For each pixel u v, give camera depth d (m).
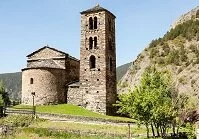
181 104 40.81
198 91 100.00
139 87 44.00
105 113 63.41
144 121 40.91
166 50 139.62
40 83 63.91
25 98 64.44
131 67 145.38
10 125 45.19
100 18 66.88
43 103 63.53
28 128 43.22
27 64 71.12
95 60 66.00
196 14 165.00
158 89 41.84
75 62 72.06
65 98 66.81
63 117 53.47
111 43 69.06
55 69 65.69
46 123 48.50
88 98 65.12
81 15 68.56
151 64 135.38
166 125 46.25
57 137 40.59
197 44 134.75
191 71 113.50
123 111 45.53
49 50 69.69
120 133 42.91
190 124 30.92
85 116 53.97
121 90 131.62
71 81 69.50
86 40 67.38
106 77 65.00
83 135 41.97
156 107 39.78
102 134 42.53
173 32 150.88
